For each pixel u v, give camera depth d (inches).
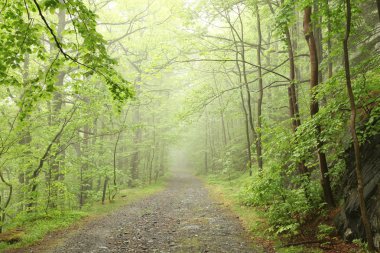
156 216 501.4
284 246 285.4
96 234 389.7
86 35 246.1
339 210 300.8
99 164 759.1
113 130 678.5
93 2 794.8
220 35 729.6
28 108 288.4
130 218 491.8
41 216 480.4
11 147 470.3
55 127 536.7
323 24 298.2
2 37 255.0
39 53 271.9
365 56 443.2
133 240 353.7
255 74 837.2
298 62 634.2
